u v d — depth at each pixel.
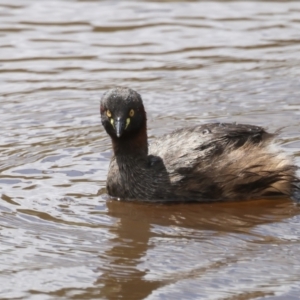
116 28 23.64
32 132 16.36
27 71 20.39
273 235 11.88
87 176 14.30
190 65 20.50
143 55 21.41
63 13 25.02
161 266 10.84
